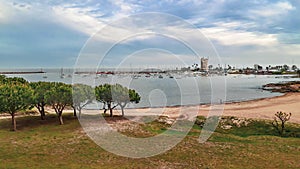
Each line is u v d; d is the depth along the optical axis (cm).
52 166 1424
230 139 2080
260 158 1595
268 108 4191
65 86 2622
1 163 1465
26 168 1389
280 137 2222
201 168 1420
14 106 2378
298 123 2842
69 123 2544
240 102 5091
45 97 2548
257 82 11750
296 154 1683
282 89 8019
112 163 1472
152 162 1486
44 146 1811
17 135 2175
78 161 1507
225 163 1500
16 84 2894
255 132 2577
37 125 2538
